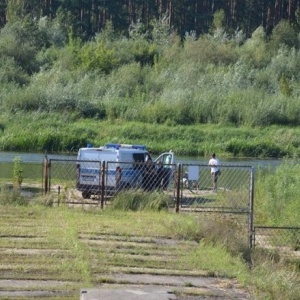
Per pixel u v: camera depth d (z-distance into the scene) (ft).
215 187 318.04
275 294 141.08
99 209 237.86
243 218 226.79
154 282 143.64
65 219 208.03
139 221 210.38
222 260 163.12
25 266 149.59
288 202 253.65
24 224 196.44
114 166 300.40
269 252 193.06
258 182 279.08
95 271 149.07
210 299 134.31
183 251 171.32
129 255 164.76
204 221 203.00
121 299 114.62
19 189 263.49
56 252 162.91
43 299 129.18
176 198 242.78
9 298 128.88
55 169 405.39
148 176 282.36
